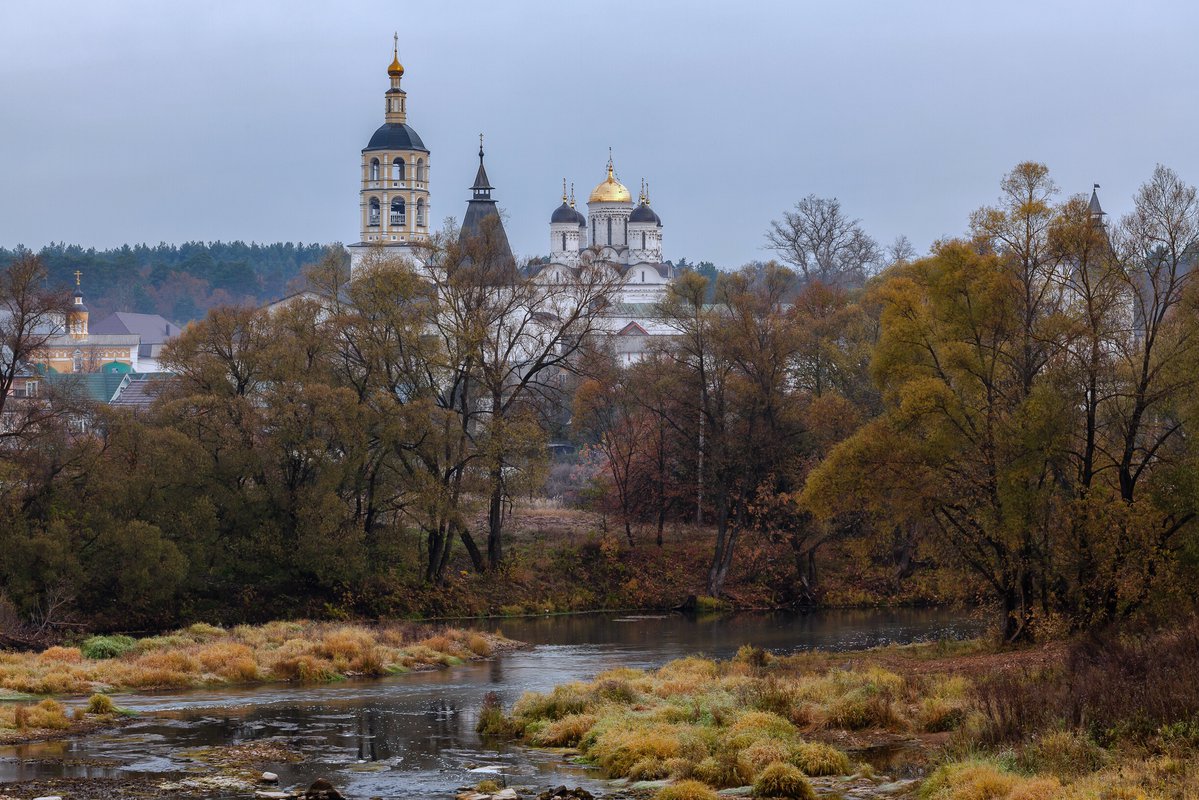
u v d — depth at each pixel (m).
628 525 114.25
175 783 36.66
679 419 114.25
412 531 96.44
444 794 35.84
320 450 87.81
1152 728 36.16
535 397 106.94
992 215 63.44
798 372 111.50
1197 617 48.25
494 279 98.94
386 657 65.94
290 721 47.84
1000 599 66.38
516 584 103.00
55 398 81.25
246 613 85.94
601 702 47.44
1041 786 31.64
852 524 103.50
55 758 40.16
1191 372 58.81
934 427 62.91
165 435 84.75
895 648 68.06
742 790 35.66
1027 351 62.53
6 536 76.44
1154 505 59.03
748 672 57.62
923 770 37.50
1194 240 60.88
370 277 95.62
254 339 92.44
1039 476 61.56
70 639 71.88
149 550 79.44
